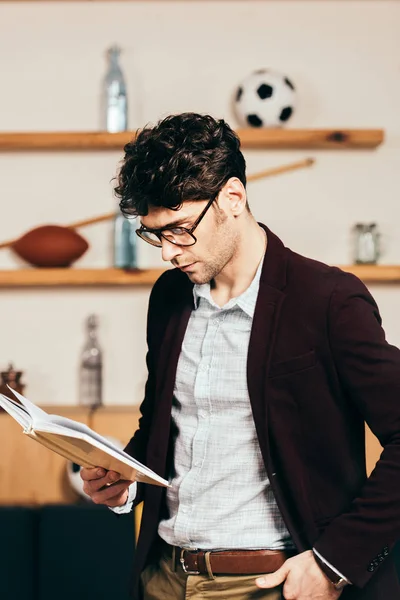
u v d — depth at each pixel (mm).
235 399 1689
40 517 3055
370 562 1580
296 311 1646
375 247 3434
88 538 3014
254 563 1672
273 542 1680
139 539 1819
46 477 3283
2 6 3588
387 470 1578
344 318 1606
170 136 1588
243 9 3576
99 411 3318
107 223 3570
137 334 3566
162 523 1794
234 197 1656
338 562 1572
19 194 3578
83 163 3570
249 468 1687
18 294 3566
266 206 3551
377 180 3559
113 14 3580
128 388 3566
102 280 3377
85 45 3582
